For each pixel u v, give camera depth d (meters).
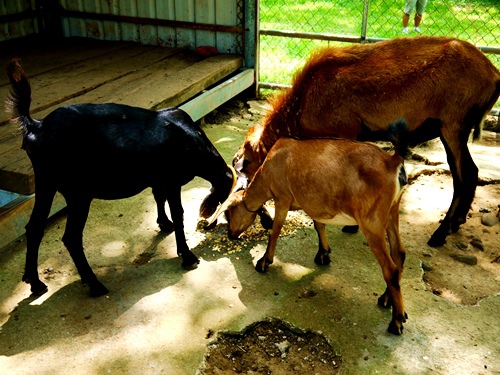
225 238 1.66
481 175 2.05
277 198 1.44
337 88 1.54
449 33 3.63
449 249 1.64
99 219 1.75
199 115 2.31
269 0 4.49
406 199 1.91
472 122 1.61
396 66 1.53
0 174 1.56
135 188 1.41
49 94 2.14
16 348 1.24
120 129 1.33
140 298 1.40
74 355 1.22
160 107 2.08
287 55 3.37
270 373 1.20
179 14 2.86
